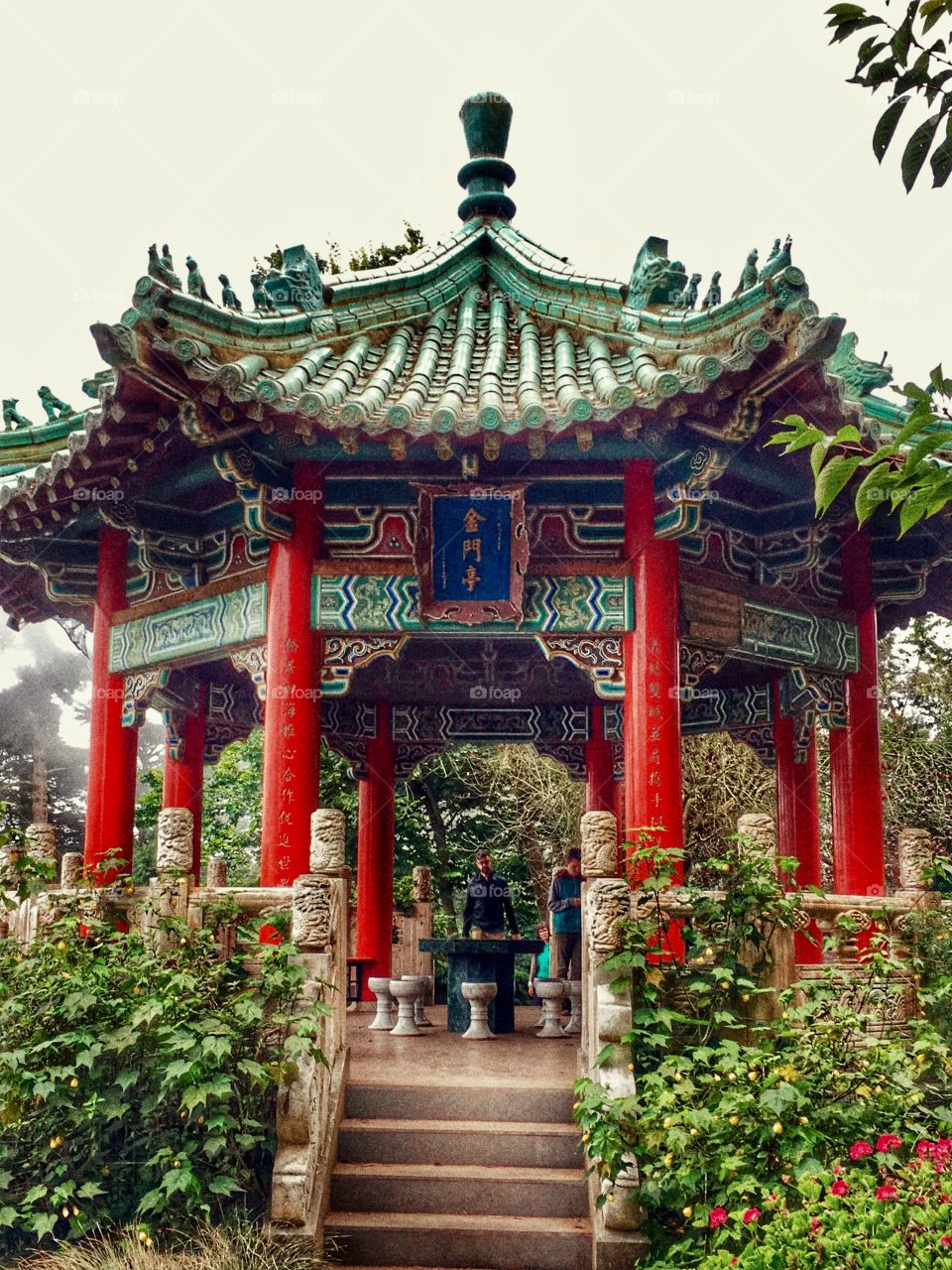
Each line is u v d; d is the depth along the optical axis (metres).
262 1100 8.26
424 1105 9.05
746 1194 7.17
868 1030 9.27
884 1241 5.84
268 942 9.09
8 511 11.43
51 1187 7.91
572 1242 7.83
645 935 8.42
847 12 4.45
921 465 4.36
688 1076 8.03
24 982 8.55
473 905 15.23
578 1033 12.65
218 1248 7.21
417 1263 7.87
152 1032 8.02
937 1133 8.02
